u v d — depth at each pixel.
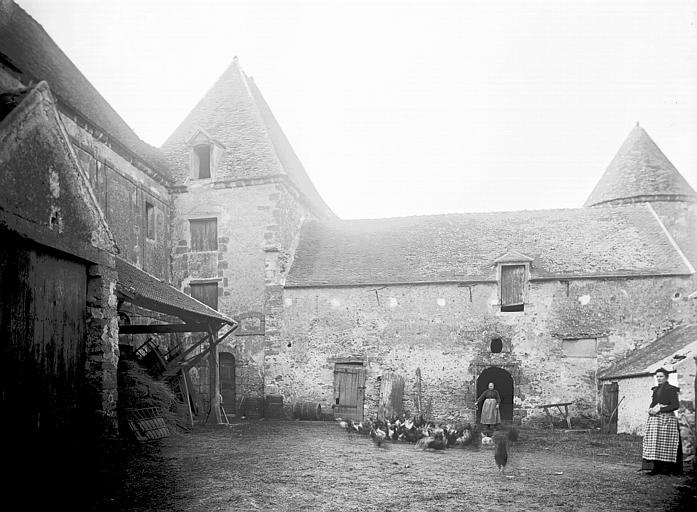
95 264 9.12
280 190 19.58
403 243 20.34
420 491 7.09
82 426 8.64
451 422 16.19
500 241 19.39
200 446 10.44
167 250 19.97
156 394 11.75
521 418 16.84
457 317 17.72
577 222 19.89
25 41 13.77
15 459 7.03
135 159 17.53
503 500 6.69
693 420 10.63
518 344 17.22
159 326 13.64
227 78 23.03
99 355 8.97
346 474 8.10
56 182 8.16
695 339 12.96
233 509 5.99
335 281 18.64
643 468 8.75
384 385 17.27
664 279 16.72
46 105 7.95
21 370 7.27
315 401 18.16
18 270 7.30
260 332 18.95
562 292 17.20
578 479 8.05
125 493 6.52
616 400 15.34
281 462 8.93
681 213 21.20
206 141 20.39
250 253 19.44
